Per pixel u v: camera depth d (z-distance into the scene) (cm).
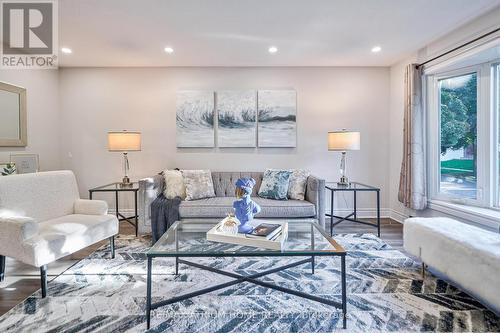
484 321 166
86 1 226
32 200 233
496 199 278
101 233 245
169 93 404
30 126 348
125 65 393
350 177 413
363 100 410
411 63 346
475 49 263
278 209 306
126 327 162
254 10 243
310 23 269
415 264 249
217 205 305
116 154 407
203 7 237
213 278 223
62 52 340
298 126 408
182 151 407
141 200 313
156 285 211
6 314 174
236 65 397
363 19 262
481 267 164
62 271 236
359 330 159
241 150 407
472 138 299
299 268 242
